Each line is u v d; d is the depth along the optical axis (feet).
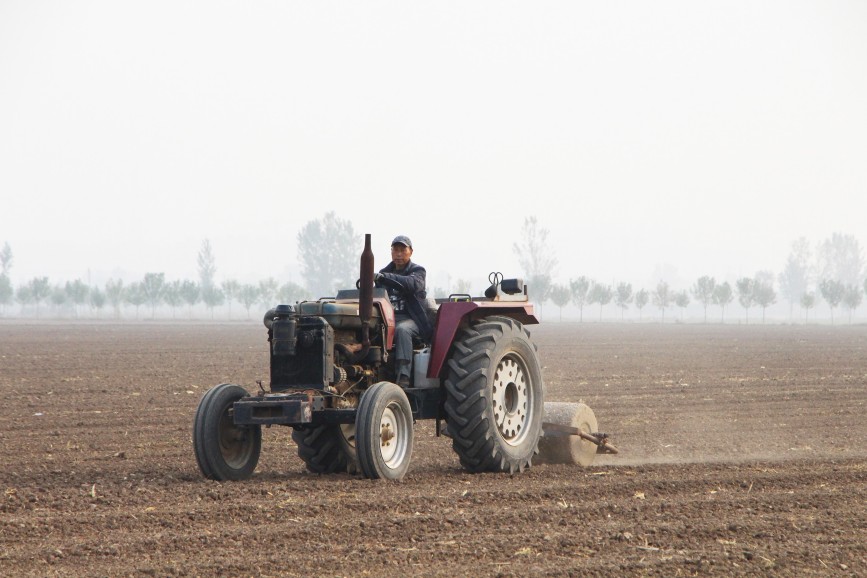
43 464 78.84
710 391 149.28
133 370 194.80
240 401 65.16
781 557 45.11
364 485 63.87
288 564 43.80
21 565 43.86
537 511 55.21
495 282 78.38
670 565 43.83
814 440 94.58
